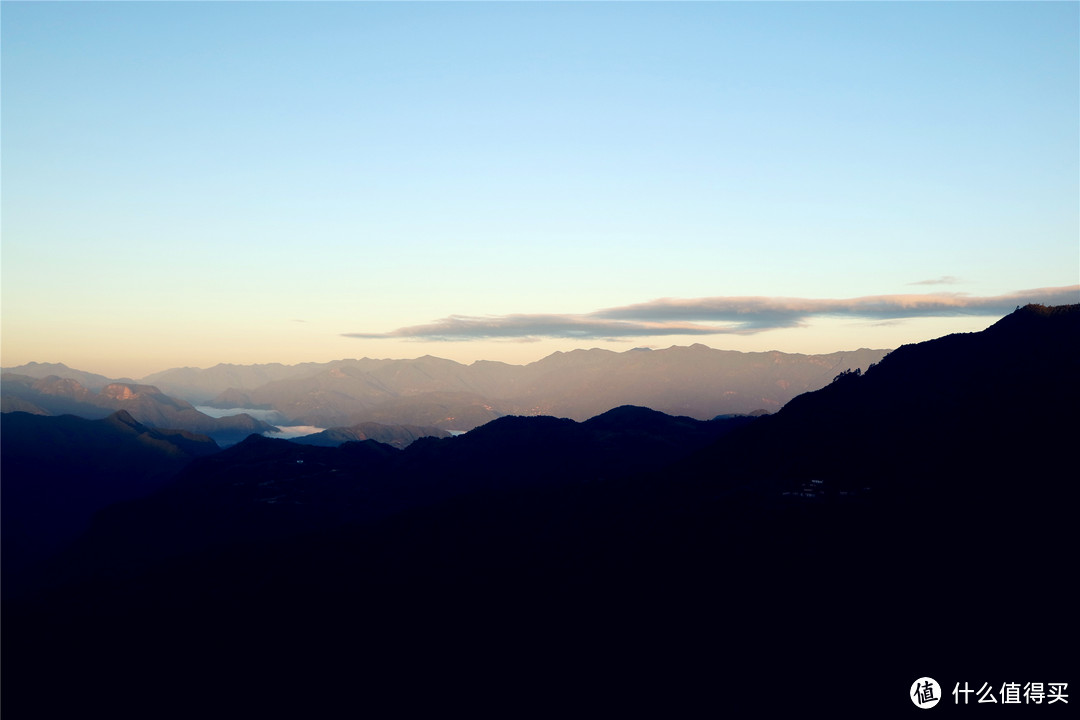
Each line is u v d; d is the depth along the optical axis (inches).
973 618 4475.9
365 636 6048.2
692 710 4608.8
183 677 5723.4
